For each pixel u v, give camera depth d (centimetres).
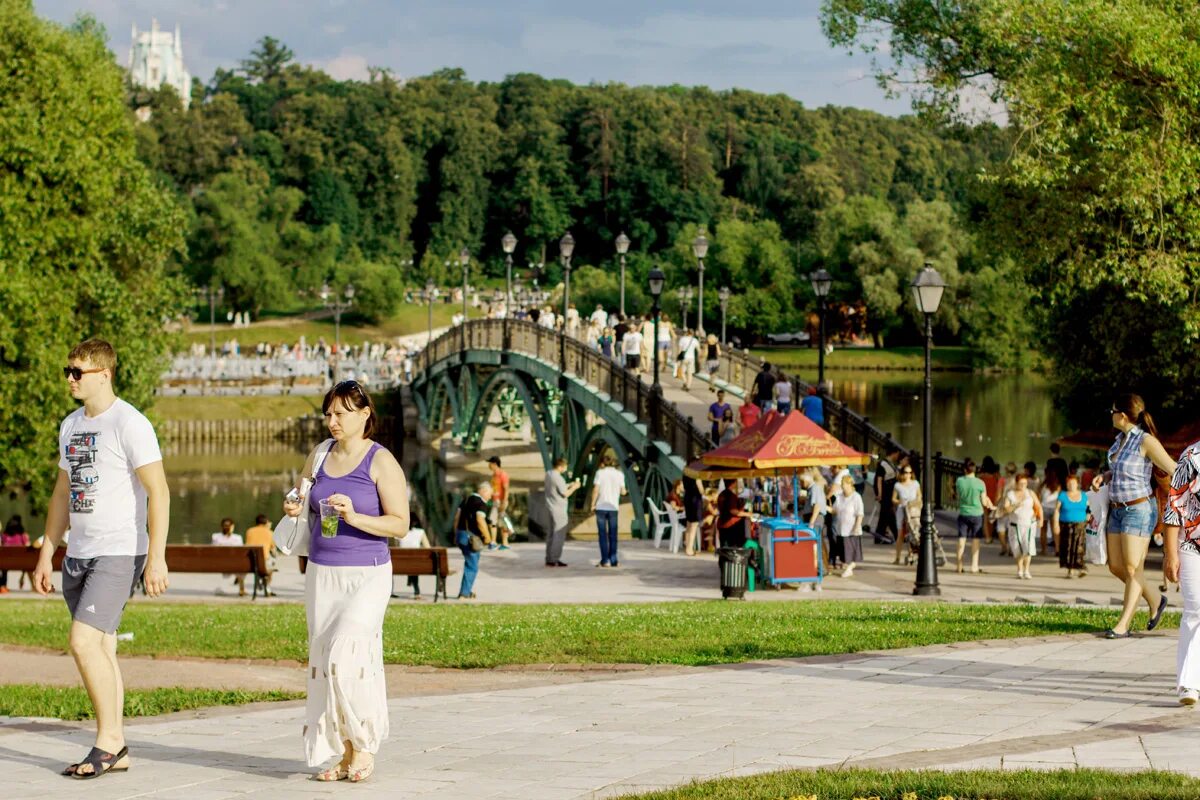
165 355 4172
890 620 1645
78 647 801
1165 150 2434
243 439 8862
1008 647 1355
